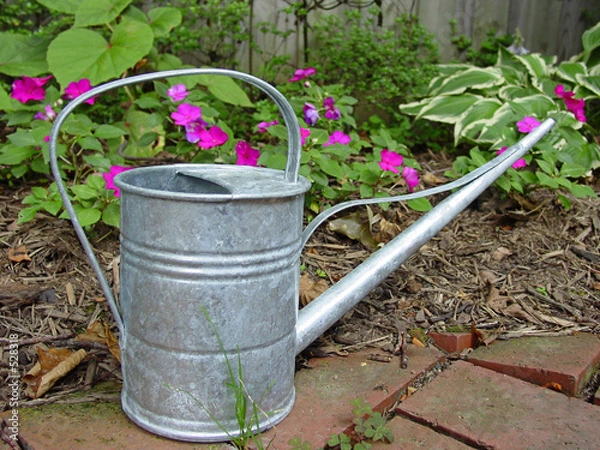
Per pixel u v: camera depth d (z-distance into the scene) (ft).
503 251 6.79
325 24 11.00
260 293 3.89
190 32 9.55
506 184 7.02
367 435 4.04
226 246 3.73
